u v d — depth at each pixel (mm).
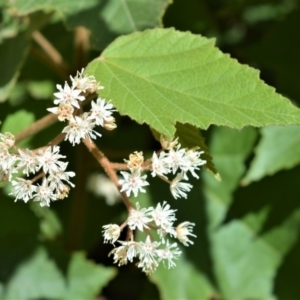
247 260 509
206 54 356
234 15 596
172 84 352
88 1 407
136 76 356
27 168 332
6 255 500
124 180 335
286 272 505
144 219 338
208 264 506
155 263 346
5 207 529
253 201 503
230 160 502
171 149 339
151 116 337
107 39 400
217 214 507
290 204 497
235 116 335
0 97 429
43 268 500
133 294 586
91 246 549
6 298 496
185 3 538
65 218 542
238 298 504
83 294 495
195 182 507
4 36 449
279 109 333
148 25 399
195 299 499
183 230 354
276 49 505
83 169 514
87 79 333
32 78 538
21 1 412
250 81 343
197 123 334
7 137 332
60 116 327
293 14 504
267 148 463
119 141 558
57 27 524
